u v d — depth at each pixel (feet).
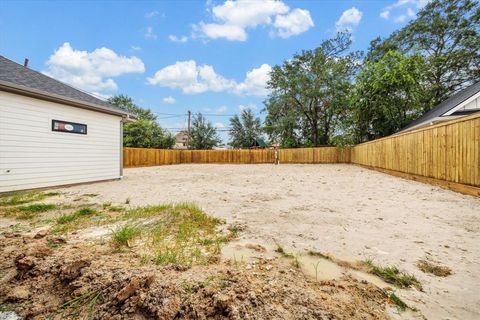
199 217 10.42
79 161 23.03
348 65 62.59
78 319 4.22
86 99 23.85
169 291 4.62
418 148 22.65
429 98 49.32
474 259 6.64
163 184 23.06
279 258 6.62
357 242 7.91
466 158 15.72
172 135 80.02
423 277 5.70
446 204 13.12
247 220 10.50
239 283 4.98
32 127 19.17
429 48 52.70
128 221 9.87
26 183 18.72
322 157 58.18
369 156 39.73
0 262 6.13
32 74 22.80
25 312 4.45
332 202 14.26
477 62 46.57
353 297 4.72
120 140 27.91
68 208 12.76
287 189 19.49
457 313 4.38
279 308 4.21
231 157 65.57
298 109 68.23
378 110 47.57
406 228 9.34
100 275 5.28
